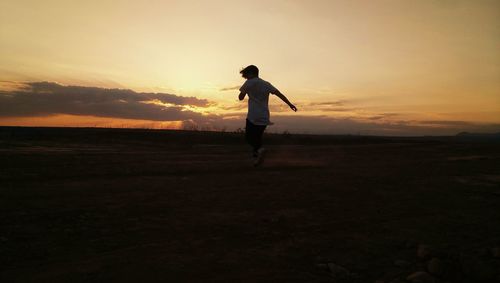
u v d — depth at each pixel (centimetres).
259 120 732
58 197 524
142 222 419
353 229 414
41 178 661
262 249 345
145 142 1691
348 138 2489
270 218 446
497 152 1571
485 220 462
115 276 279
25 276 276
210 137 1969
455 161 1167
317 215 468
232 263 310
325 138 2323
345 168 939
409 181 746
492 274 301
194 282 274
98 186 611
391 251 349
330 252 343
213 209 484
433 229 421
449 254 329
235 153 1323
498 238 393
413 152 1547
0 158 891
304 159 1170
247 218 445
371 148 1745
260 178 740
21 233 368
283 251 341
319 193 602
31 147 1241
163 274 285
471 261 314
